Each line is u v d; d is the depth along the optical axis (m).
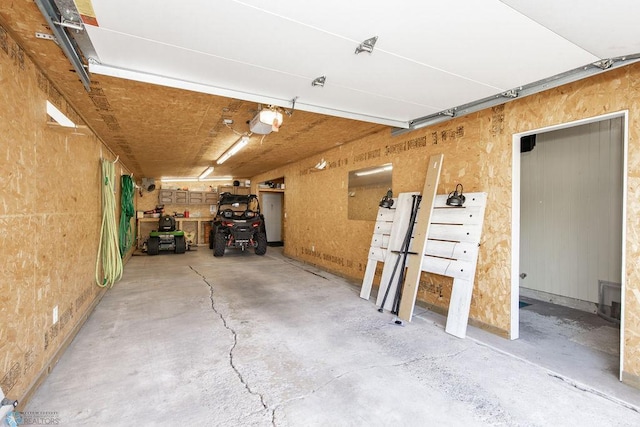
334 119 4.02
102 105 3.38
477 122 3.36
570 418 1.88
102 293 4.35
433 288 3.84
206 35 1.96
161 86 2.90
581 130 4.16
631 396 2.10
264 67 2.42
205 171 9.08
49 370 2.32
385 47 2.09
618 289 3.76
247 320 3.48
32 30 1.88
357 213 5.26
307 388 2.17
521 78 2.54
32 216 2.15
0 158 1.76
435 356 2.67
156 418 1.84
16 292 1.90
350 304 4.11
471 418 1.88
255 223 8.27
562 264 4.34
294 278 5.62
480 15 1.70
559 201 4.38
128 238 7.39
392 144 4.50
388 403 2.01
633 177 2.22
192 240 10.61
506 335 3.05
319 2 1.62
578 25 1.75
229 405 1.97
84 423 1.79
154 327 3.24
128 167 7.95
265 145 5.61
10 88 1.89
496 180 3.18
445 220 3.53
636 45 1.95
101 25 1.84
